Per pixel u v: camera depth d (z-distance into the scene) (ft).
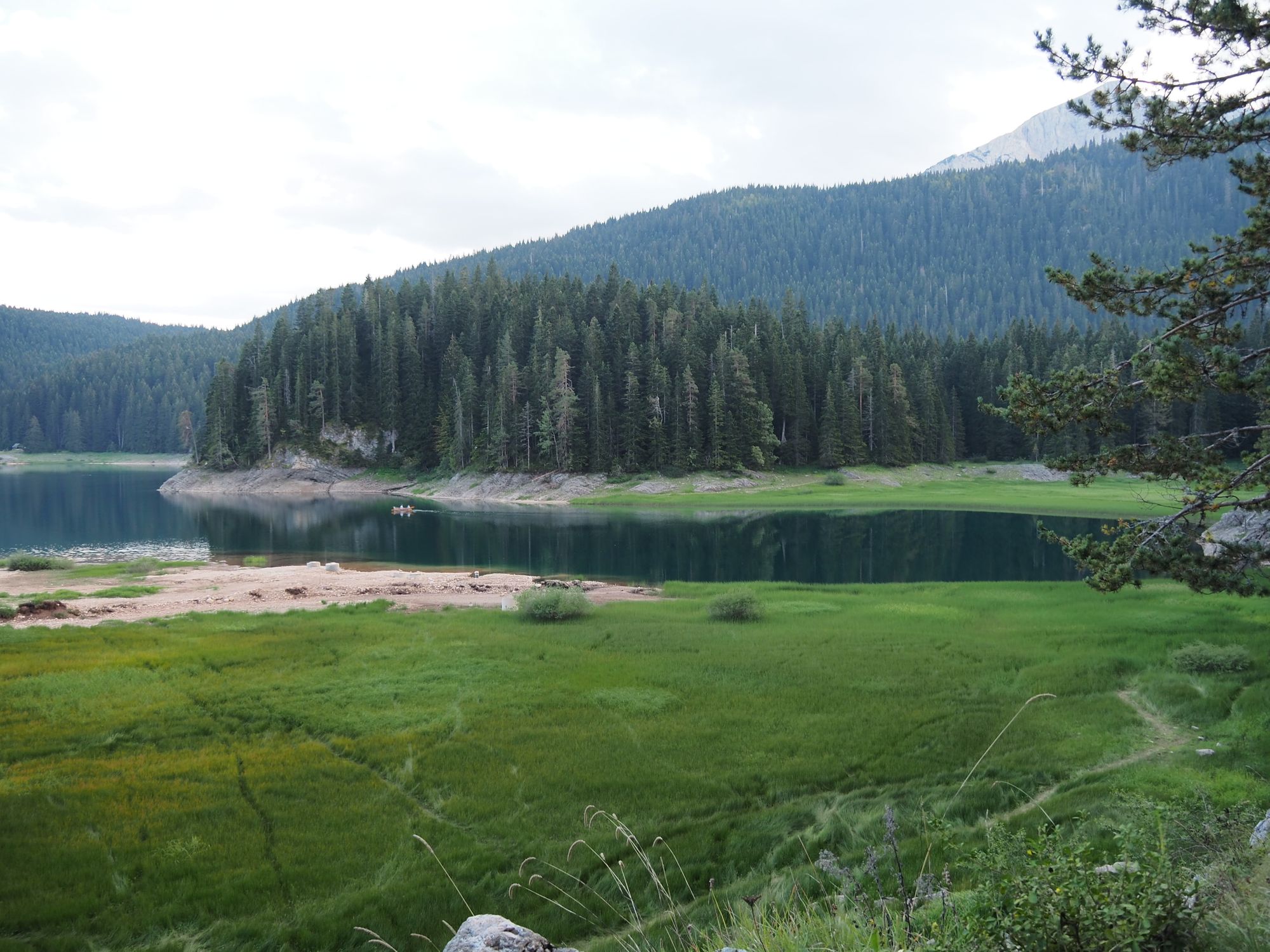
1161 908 13.97
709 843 39.99
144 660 77.51
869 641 85.46
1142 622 90.33
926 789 46.03
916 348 479.41
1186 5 37.19
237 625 96.89
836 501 314.14
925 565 172.35
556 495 347.77
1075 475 45.52
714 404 363.97
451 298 474.08
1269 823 25.68
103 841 40.34
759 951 19.40
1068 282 43.86
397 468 424.46
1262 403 45.14
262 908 34.71
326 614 106.63
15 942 31.96
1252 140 37.32
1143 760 49.01
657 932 31.35
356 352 452.35
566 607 101.30
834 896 22.63
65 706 62.49
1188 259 41.09
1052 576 156.35
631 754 52.26
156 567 166.81
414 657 78.89
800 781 47.70
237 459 426.92
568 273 501.15
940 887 19.71
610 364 400.88
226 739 55.67
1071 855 15.75
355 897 34.96
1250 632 81.46
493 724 58.18
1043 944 13.92
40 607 108.88
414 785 47.73
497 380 406.62
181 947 31.81
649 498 331.57
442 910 33.96
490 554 193.77
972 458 434.71
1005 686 67.15
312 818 43.06
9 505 330.54
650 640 86.63
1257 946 13.60
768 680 69.87
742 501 318.45
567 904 34.53
